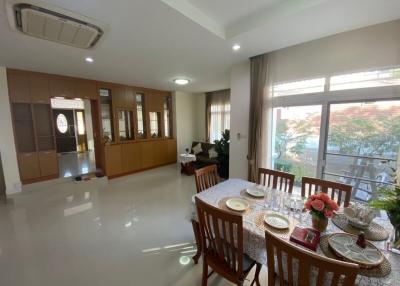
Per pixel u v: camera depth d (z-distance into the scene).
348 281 0.81
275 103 2.99
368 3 1.64
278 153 3.09
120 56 2.86
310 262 0.87
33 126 3.92
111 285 1.74
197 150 6.17
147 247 2.26
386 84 2.11
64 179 4.41
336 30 2.13
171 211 3.15
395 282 0.94
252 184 2.29
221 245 1.39
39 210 3.17
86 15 1.74
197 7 1.87
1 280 1.79
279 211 1.63
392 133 2.17
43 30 1.98
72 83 4.24
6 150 3.59
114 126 4.98
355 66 2.23
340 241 1.20
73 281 1.78
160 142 6.07
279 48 2.61
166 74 4.00
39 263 2.00
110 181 4.71
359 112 2.35
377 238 1.26
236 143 3.50
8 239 2.40
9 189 3.65
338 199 1.81
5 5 1.55
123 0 1.53
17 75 3.62
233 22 2.17
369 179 2.37
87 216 2.98
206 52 2.73
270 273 1.09
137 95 5.57
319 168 2.69
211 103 6.50
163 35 2.16
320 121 2.62
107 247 2.25
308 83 2.65
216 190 2.11
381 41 2.05
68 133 8.36
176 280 1.80
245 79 3.25
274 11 1.90
